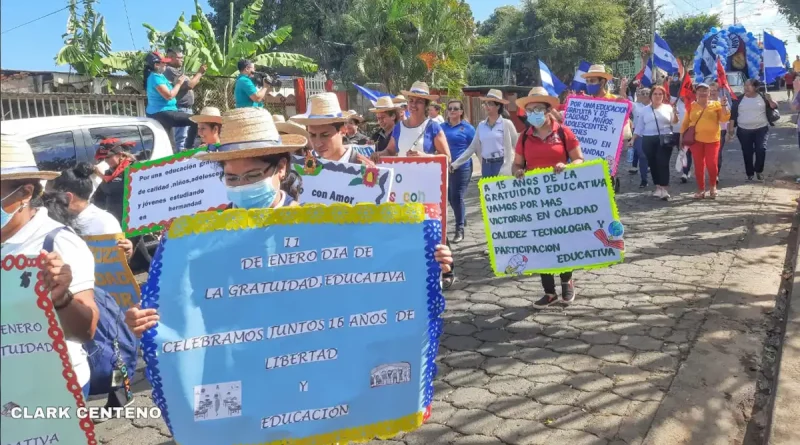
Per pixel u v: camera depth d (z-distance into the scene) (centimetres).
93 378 341
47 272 203
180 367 216
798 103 1057
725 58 1581
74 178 380
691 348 441
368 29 2222
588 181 499
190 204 447
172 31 1398
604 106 760
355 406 235
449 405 385
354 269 236
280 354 227
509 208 515
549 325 501
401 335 239
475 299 579
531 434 346
